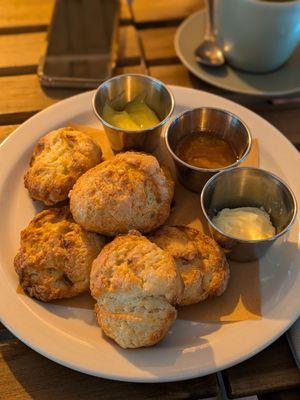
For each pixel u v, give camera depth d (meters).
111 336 0.19
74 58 0.32
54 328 0.19
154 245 0.20
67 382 0.19
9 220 0.24
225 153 0.27
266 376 0.20
